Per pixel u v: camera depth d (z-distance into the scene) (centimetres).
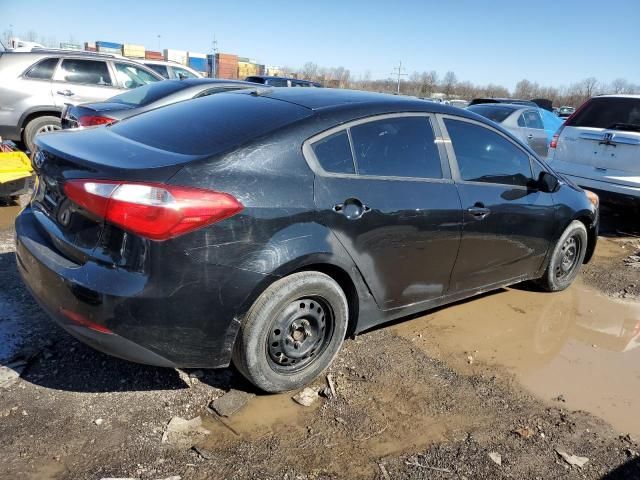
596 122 723
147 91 655
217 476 234
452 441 270
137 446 246
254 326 266
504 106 1080
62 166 264
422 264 338
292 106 309
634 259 601
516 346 378
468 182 362
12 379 283
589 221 491
